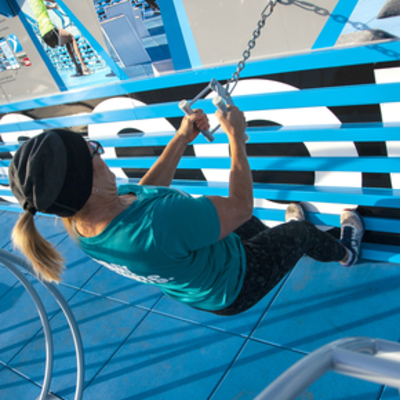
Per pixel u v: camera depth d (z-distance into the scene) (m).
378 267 2.39
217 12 2.04
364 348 0.70
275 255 1.59
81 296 3.14
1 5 2.62
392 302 2.16
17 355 2.81
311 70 1.97
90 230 1.24
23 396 2.47
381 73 1.81
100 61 2.62
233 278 1.47
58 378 2.49
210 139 1.72
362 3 1.68
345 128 2.04
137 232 1.17
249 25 2.00
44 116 3.30
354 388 1.83
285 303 2.40
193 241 1.20
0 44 2.99
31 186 1.08
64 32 2.62
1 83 3.27
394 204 2.16
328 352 0.65
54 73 2.91
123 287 3.07
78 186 1.11
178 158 1.73
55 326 2.93
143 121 2.82
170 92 2.50
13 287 3.60
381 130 1.93
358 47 1.77
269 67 2.05
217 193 2.83
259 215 2.85
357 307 2.21
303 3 1.81
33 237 1.26
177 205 1.19
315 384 1.91
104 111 2.90
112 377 2.36
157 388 2.19
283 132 2.24
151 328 2.60
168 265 1.23
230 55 2.16
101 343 2.62
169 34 2.26
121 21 2.31
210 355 2.26
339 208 2.46
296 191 2.46
